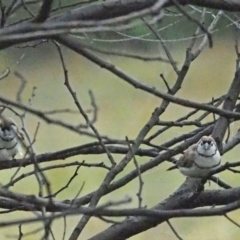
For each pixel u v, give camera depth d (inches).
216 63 820.6
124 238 295.0
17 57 549.0
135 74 824.9
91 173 788.0
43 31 190.5
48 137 782.5
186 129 713.6
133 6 234.5
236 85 319.9
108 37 426.0
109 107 878.4
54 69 789.2
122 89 906.7
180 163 370.3
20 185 709.3
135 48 440.5
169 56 307.9
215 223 686.5
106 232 295.3
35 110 179.6
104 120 858.1
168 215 213.3
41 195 235.3
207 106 241.6
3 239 576.7
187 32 475.2
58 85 815.1
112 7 234.1
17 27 198.8
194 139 337.1
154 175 773.9
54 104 802.8
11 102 178.2
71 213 198.7
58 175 790.5
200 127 362.0
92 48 210.5
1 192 201.5
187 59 306.0
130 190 732.0
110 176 271.7
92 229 650.2
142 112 865.5
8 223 183.3
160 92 234.5
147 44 444.5
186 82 812.6
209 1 231.1
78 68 885.8
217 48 807.1
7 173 743.7
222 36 684.1
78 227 254.7
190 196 307.3
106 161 740.7
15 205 296.8
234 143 335.6
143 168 301.0
